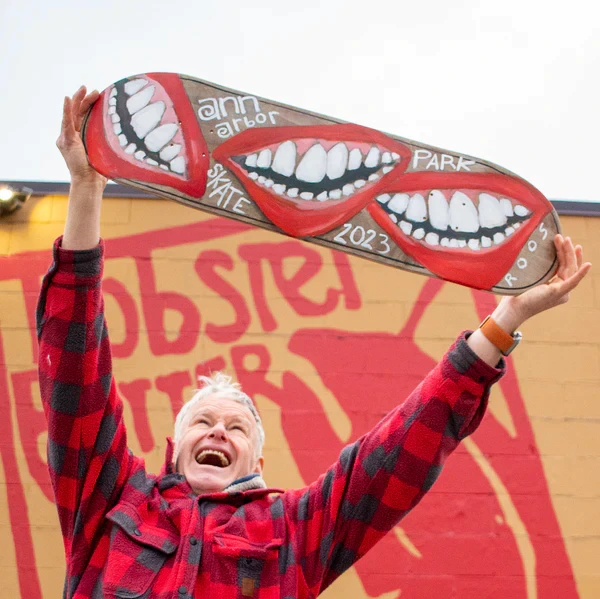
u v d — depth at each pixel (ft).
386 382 18.11
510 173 9.75
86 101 9.28
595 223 19.66
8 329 18.26
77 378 9.67
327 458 17.51
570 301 19.01
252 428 11.42
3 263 18.74
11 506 17.06
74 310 9.64
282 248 19.01
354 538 10.21
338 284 18.80
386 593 16.72
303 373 18.08
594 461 17.84
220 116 9.29
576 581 16.99
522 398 18.21
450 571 16.92
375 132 9.60
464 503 17.40
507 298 10.02
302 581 9.68
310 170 9.31
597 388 18.37
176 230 19.04
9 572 16.62
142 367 18.01
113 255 18.78
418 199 9.49
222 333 18.31
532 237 9.61
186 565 9.22
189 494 10.34
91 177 9.59
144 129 9.18
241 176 9.15
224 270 18.80
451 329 18.58
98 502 9.85
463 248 9.43
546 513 17.42
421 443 9.93
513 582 16.92
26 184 19.33
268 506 10.25
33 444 17.49
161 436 17.56
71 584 9.57
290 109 9.46
